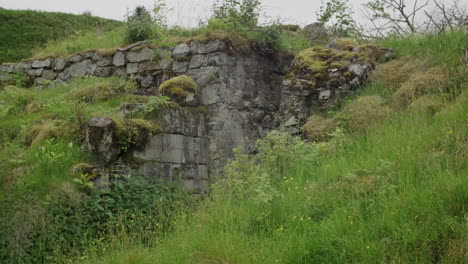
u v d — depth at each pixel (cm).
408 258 383
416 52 858
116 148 694
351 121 727
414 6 987
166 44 958
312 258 418
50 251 541
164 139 764
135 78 1006
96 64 1072
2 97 929
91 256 523
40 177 629
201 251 448
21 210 565
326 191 530
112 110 786
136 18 1089
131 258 462
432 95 711
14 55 1542
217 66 905
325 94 826
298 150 675
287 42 1069
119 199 628
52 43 1341
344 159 609
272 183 609
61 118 791
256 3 1030
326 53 878
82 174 628
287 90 857
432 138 584
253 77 970
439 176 468
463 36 827
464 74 725
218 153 860
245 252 428
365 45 891
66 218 572
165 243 501
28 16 1797
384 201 462
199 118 853
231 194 573
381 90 796
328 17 1135
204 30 972
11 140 775
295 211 498
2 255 516
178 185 736
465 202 422
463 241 376
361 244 402
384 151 590
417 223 417
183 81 886
